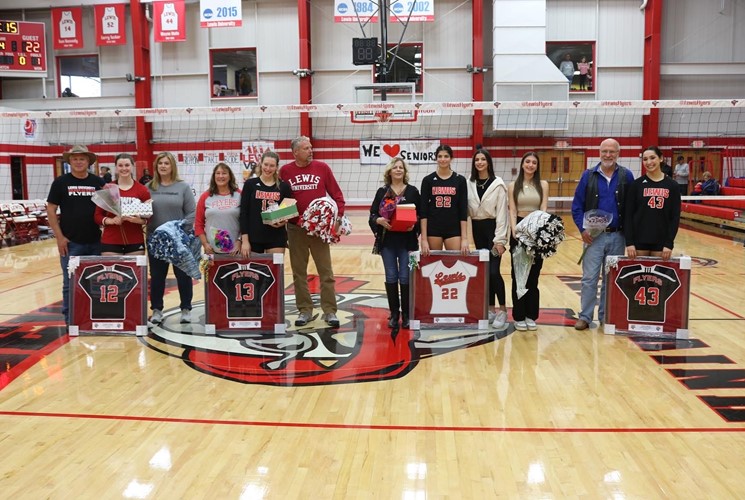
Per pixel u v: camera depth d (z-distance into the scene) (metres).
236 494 2.72
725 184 17.28
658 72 17.00
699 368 4.41
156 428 3.43
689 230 13.52
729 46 17.33
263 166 5.30
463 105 9.62
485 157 5.43
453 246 5.52
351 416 3.59
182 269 5.37
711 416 3.56
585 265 5.45
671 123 17.66
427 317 5.46
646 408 3.69
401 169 5.35
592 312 5.49
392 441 3.25
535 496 2.69
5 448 3.19
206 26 17.30
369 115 17.22
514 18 16.86
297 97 18.19
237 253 5.43
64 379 4.27
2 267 9.38
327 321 5.66
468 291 5.46
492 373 4.34
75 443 3.25
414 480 2.84
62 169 19.06
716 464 2.97
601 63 17.58
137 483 2.82
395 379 4.23
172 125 18.55
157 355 4.80
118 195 5.24
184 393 3.98
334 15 16.88
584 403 3.77
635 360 4.61
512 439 3.27
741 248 10.70
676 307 5.16
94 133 18.84
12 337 5.35
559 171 17.88
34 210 14.79
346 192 18.25
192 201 5.68
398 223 5.14
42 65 18.38
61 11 18.33
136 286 5.35
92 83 18.95
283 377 4.28
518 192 5.43
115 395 3.95
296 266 5.63
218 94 18.38
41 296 7.16
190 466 2.98
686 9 17.33
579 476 2.87
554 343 5.07
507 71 16.98
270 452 3.13
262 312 5.38
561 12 17.52
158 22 17.83
